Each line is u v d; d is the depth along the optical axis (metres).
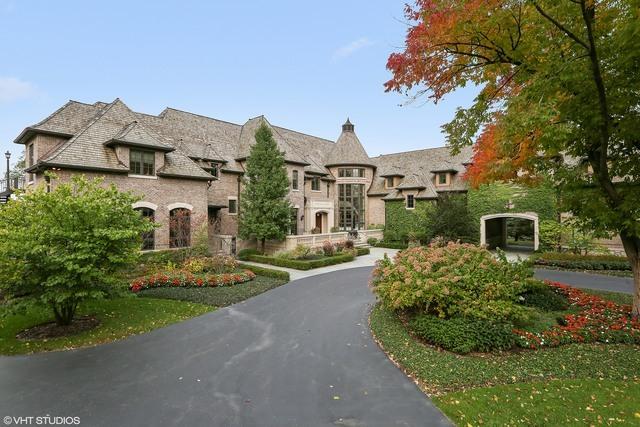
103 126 18.00
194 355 7.71
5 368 7.02
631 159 8.71
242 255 22.39
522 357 7.19
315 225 33.88
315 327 9.64
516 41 8.12
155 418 5.23
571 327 8.46
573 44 7.43
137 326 9.65
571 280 15.45
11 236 8.03
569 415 5.04
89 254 8.50
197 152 23.64
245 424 5.07
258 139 23.02
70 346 8.23
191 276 14.56
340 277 17.06
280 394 5.96
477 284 8.70
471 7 7.17
